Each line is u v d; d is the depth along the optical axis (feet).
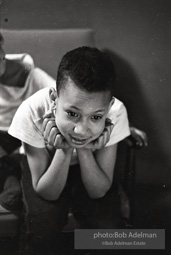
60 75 2.39
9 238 3.17
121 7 3.19
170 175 3.38
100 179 2.92
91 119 2.42
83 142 2.51
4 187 3.20
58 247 3.20
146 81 3.33
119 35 3.24
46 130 2.57
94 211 3.18
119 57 3.28
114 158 3.02
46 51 3.22
